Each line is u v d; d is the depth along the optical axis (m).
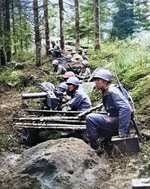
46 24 13.72
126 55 9.18
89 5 15.55
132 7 12.14
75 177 3.61
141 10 11.93
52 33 18.00
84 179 3.63
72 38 17.50
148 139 4.68
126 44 11.74
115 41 13.55
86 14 15.96
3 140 5.41
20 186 3.47
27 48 15.47
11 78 9.52
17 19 13.28
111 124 4.45
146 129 5.07
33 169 3.80
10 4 13.04
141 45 9.91
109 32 14.51
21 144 5.54
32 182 3.53
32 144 5.62
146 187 2.99
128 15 12.41
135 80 6.92
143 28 12.03
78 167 3.74
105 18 14.25
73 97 5.86
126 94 4.38
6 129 5.80
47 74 10.49
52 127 5.28
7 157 4.81
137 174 3.75
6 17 13.15
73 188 3.49
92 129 4.50
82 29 16.11
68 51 12.82
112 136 4.46
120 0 12.22
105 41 15.05
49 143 4.29
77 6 14.14
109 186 3.58
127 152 4.25
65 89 6.64
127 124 4.22
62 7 13.87
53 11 15.35
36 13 11.95
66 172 3.63
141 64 7.56
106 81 4.38
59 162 3.72
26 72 10.62
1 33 12.57
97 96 7.39
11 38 13.18
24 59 13.98
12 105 7.27
